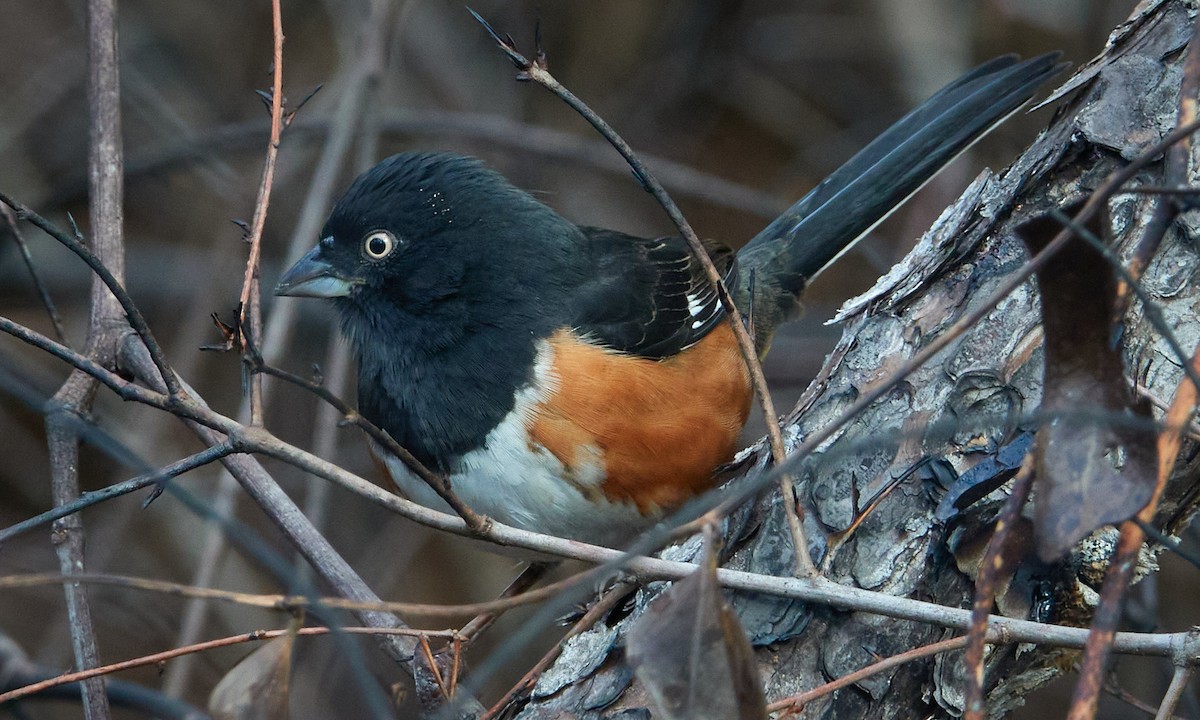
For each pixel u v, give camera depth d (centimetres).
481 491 575
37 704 775
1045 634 382
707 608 336
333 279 604
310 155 1045
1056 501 339
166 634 874
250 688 357
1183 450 439
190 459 393
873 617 419
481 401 570
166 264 1028
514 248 596
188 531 911
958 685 414
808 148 1143
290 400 955
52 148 1038
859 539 434
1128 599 641
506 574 971
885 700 412
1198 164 452
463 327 582
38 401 393
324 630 418
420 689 459
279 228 1006
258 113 1072
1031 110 523
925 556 427
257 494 546
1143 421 326
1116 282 346
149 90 1015
